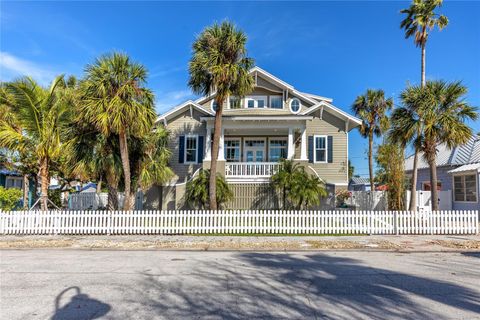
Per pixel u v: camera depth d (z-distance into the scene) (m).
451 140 14.38
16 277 7.09
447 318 4.75
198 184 17.75
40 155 14.38
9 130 14.40
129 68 13.86
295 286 6.42
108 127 13.34
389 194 21.31
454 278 7.05
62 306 5.23
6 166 21.52
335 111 22.56
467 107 14.41
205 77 15.66
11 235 13.18
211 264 8.53
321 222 13.62
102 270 7.79
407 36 20.19
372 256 9.73
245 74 15.43
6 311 5.00
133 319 4.71
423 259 9.24
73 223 13.52
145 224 13.53
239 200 19.86
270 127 20.92
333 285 6.50
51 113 14.52
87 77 13.44
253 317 4.80
